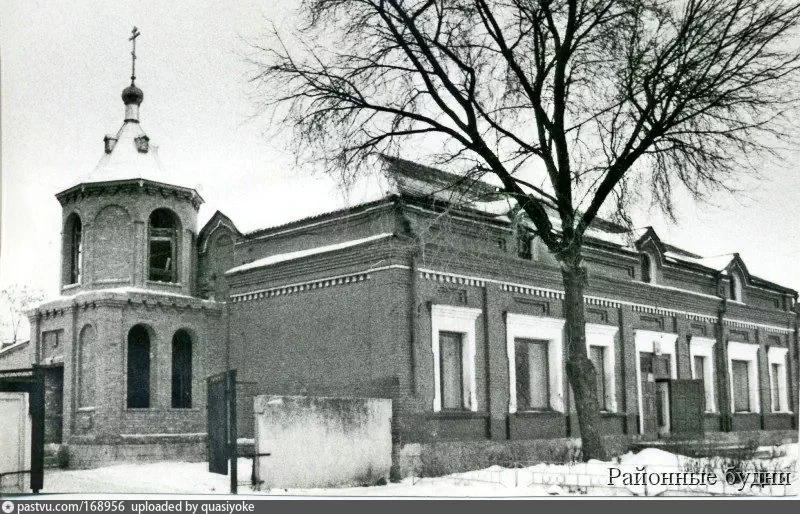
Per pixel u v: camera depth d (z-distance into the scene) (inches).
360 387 901.2
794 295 1573.6
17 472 668.7
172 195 1074.7
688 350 1310.3
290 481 754.2
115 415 962.1
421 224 929.5
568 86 840.9
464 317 960.3
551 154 829.8
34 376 686.5
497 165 818.8
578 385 807.1
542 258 1081.4
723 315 1387.8
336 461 795.4
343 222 954.1
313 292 965.8
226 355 1048.2
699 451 1075.3
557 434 1046.4
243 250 1059.3
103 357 968.3
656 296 1263.5
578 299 812.0
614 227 943.0
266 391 993.5
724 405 1354.6
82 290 1041.5
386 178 885.2
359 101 842.8
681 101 779.4
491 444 955.3
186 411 1023.0
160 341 1014.4
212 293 1084.5
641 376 1220.5
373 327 897.5
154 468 898.1
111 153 1079.6
